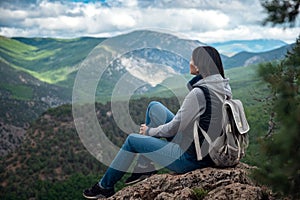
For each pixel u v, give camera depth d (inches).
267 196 124.9
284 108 89.5
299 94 90.7
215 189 130.5
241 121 133.5
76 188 1406.3
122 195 143.6
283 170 91.6
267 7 100.7
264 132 96.4
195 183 136.2
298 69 93.4
